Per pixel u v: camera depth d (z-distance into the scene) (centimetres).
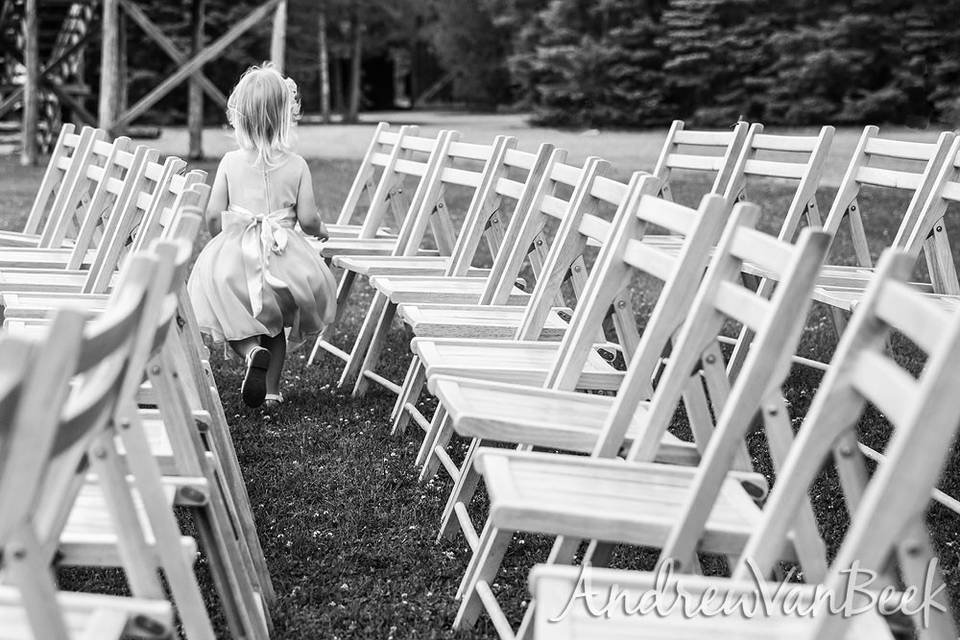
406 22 3553
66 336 158
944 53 2295
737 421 245
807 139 554
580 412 334
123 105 1852
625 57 2573
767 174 570
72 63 1980
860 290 493
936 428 180
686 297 299
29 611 173
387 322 568
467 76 3547
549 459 286
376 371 609
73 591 345
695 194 1409
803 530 239
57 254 645
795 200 540
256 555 337
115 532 225
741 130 589
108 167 604
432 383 344
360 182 735
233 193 539
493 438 305
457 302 506
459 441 494
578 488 271
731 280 283
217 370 609
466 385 342
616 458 303
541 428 306
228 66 3075
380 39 3581
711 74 2484
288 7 3181
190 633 236
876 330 213
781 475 223
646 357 300
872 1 2330
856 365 214
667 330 299
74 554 231
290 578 357
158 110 3005
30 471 159
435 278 543
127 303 198
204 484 262
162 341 264
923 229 495
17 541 171
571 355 356
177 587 235
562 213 454
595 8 2586
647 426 291
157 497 235
